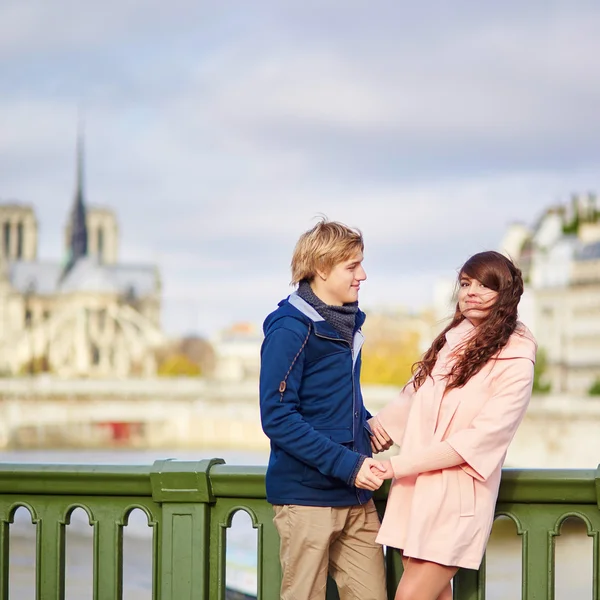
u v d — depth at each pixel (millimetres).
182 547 4809
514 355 4305
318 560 4281
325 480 4277
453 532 4191
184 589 4805
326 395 4332
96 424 114375
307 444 4172
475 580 4516
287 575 4355
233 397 109562
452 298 4668
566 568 26828
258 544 4770
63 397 109875
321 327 4293
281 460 4336
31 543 38688
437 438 4301
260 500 4766
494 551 29969
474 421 4227
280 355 4238
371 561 4457
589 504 4473
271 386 4227
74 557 36000
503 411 4211
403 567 4633
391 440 4586
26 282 156000
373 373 125625
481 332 4340
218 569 4820
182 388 109875
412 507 4254
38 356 146000
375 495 4676
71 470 4930
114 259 181750
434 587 4215
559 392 110938
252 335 156375
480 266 4422
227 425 114812
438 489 4230
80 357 146125
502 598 26531
